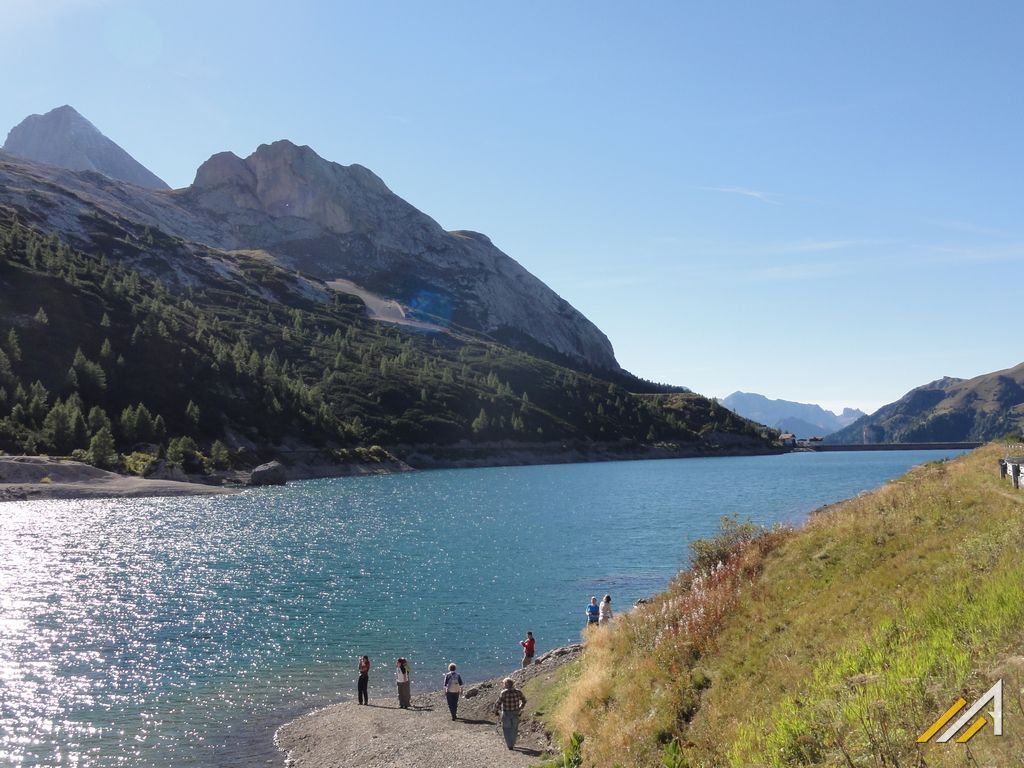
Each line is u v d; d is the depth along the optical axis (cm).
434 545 7362
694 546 3042
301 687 3300
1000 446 5706
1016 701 1037
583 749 1911
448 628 4284
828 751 1162
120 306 18338
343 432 18775
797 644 1741
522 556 6681
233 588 5338
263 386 18212
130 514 9569
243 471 14600
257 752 2584
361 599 5003
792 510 9769
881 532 2317
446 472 19075
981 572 1684
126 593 5100
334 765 2428
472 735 2589
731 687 1694
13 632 4044
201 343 18750
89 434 12950
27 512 9569
